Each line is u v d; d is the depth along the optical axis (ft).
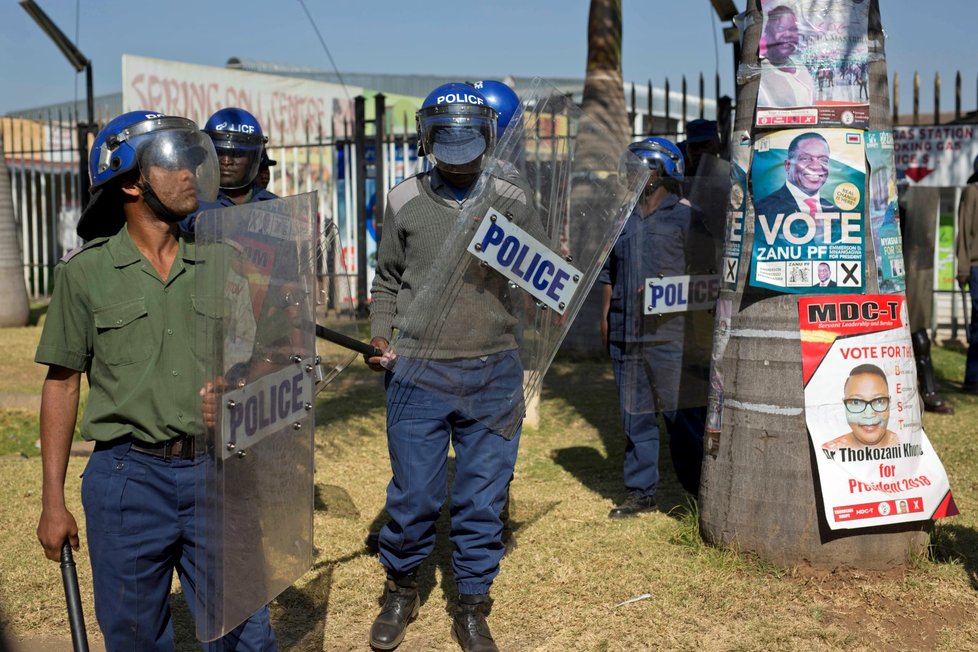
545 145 12.01
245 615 8.72
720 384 13.96
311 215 9.56
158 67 47.44
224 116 13.58
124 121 8.45
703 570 13.52
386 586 12.45
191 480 8.50
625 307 16.30
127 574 8.47
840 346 13.00
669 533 15.33
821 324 12.97
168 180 8.25
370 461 20.94
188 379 8.39
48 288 55.21
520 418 12.07
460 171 11.55
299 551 9.48
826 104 12.71
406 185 12.18
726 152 20.49
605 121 33.78
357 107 42.01
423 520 11.83
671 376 16.42
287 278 9.16
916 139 36.40
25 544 15.37
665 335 16.35
